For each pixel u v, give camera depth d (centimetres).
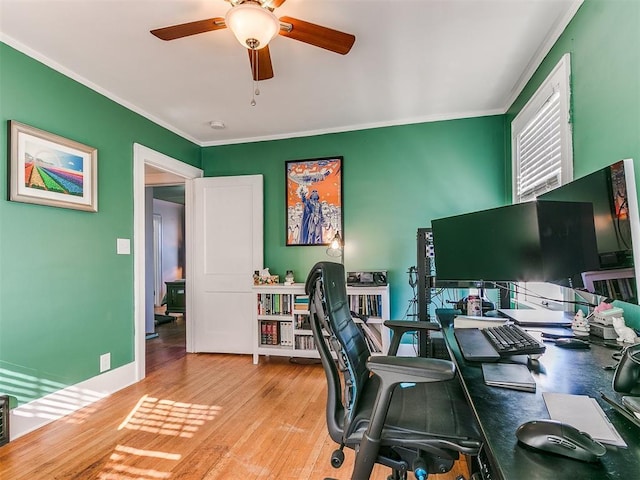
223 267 378
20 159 206
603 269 127
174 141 354
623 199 116
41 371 218
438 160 337
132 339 292
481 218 185
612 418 78
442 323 181
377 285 321
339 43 181
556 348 132
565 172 194
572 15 185
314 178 368
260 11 154
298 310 337
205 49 218
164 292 730
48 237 225
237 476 166
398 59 233
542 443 63
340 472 169
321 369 321
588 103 173
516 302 292
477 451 97
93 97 260
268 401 251
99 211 264
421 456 106
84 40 207
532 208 161
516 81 267
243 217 377
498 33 207
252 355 368
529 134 258
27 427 208
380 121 346
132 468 172
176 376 305
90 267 255
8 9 179
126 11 183
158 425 216
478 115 326
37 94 219
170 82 261
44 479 164
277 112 321
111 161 276
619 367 89
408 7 183
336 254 361
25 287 211
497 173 322
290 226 374
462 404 120
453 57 232
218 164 397
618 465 60
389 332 316
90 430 210
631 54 141
